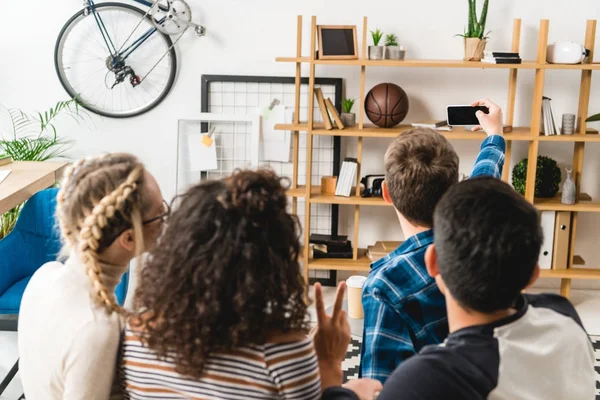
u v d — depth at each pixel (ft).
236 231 3.84
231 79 14.52
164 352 3.98
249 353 3.95
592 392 4.07
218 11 14.34
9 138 14.79
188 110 14.75
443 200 3.84
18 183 9.97
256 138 14.64
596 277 13.82
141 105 14.76
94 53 14.55
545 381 3.75
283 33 14.39
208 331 3.82
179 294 3.85
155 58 14.52
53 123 14.84
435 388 3.47
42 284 4.88
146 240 4.74
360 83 14.24
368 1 14.17
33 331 4.74
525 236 3.60
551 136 13.34
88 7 14.14
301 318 4.09
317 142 14.78
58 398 4.66
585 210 13.64
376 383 4.75
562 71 14.34
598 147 14.58
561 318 4.00
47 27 14.43
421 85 14.49
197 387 4.05
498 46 14.26
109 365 4.43
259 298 3.84
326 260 14.29
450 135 13.44
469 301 3.68
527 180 13.58
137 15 14.37
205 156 14.74
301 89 14.65
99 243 4.63
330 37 13.48
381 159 14.89
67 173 4.82
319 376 4.27
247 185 3.93
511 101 14.06
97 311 4.54
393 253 5.45
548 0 14.06
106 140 14.89
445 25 14.20
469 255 3.62
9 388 10.80
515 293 3.65
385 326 5.20
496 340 3.67
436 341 5.23
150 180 4.77
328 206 14.98
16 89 14.65
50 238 10.91
